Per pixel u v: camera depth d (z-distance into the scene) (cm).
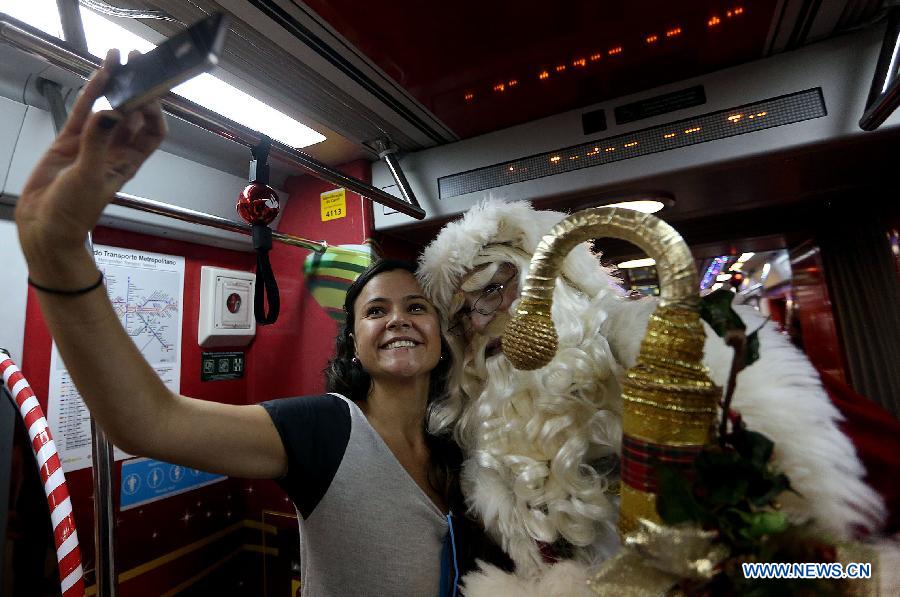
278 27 86
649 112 120
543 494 67
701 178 125
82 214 40
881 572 36
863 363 169
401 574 76
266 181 78
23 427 94
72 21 61
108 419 51
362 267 157
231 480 177
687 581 36
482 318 86
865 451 48
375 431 86
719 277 387
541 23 92
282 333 178
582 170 128
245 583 178
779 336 59
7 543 86
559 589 57
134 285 149
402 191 143
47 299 43
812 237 181
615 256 212
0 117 104
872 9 95
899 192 148
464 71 106
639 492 39
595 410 69
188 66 30
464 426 87
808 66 106
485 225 85
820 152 111
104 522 78
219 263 178
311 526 78
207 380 170
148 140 41
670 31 97
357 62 99
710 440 40
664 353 41
